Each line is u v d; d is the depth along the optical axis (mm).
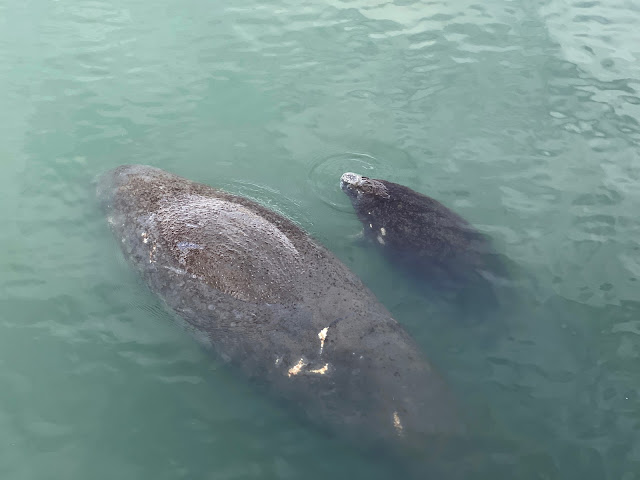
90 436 5523
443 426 5367
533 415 5520
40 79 7668
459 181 6875
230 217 5988
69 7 8828
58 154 6984
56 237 6398
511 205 6676
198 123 7309
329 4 9008
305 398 5512
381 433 5379
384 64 7918
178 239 5883
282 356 5555
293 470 5410
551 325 5906
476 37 8242
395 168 6980
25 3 8883
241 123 7324
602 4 9094
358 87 7684
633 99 7508
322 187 6812
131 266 6062
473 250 6219
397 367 5500
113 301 6047
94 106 7426
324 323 5594
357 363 5492
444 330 5855
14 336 5895
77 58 7906
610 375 5688
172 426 5562
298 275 5762
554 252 6332
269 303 5641
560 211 6621
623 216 6574
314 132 7270
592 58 7965
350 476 5383
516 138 7195
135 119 7316
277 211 6535
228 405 5637
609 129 7246
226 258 5750
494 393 5602
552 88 7633
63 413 5602
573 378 5672
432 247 6211
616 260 6293
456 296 6000
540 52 8039
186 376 5742
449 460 5297
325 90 7652
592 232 6469
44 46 8039
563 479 5293
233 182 6805
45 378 5727
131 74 7754
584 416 5523
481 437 5398
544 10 8898
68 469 5410
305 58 7977
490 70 7836
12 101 7438
